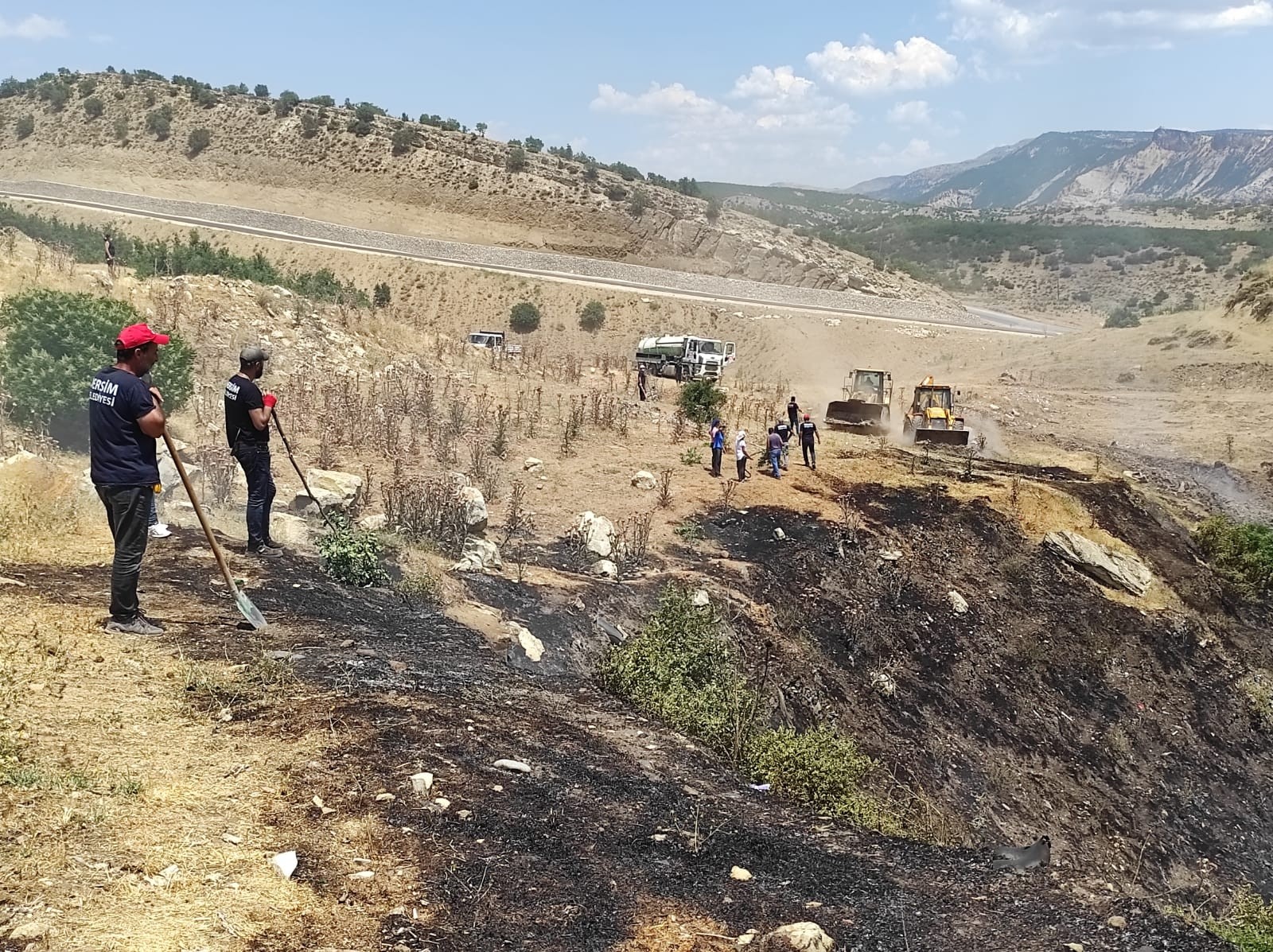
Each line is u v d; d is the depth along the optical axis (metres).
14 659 5.59
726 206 96.94
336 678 6.38
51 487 9.31
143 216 69.38
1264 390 35.59
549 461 19.66
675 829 5.42
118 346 6.15
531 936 4.02
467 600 10.68
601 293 61.88
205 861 4.03
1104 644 17.25
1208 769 15.59
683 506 17.75
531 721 6.77
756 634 13.66
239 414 9.05
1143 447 28.95
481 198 82.56
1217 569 20.72
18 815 4.02
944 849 5.89
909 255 123.62
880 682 14.17
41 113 94.44
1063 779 14.16
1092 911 4.98
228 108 92.62
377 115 94.25
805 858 5.35
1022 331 68.06
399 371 24.36
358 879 4.14
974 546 18.78
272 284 28.80
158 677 5.79
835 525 17.86
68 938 3.35
